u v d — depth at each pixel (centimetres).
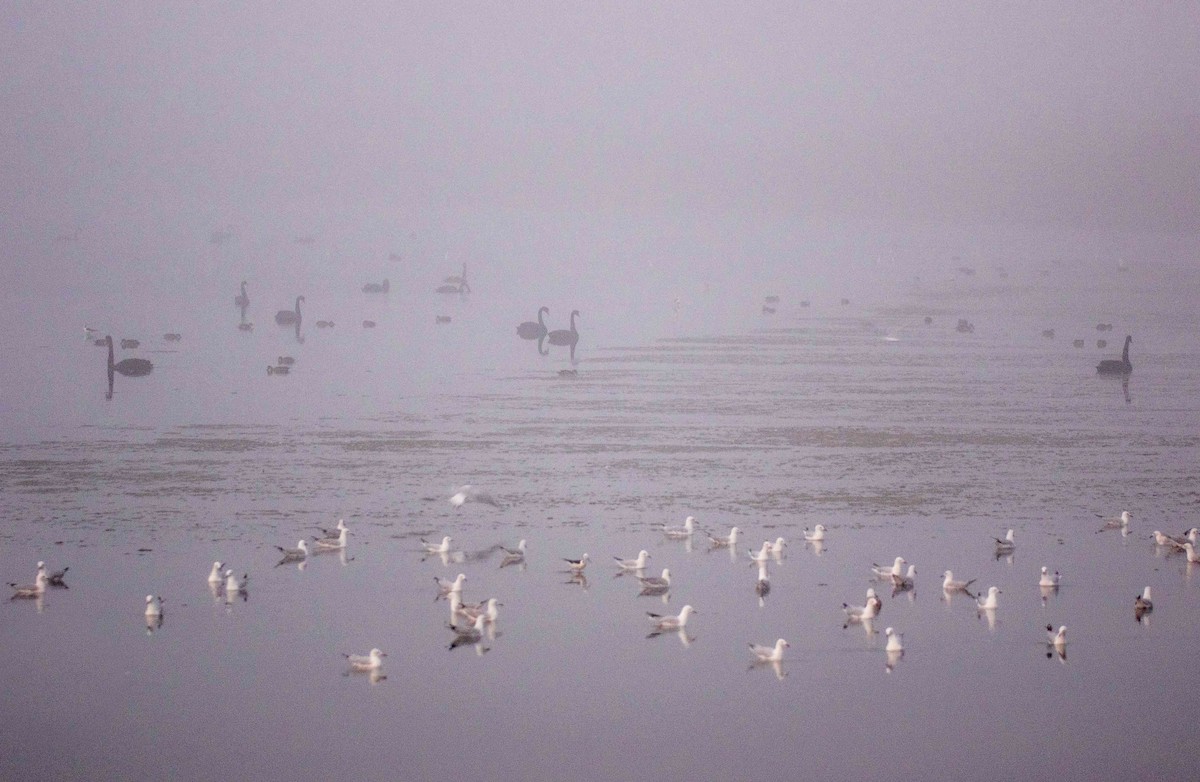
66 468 5675
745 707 3478
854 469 5769
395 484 5469
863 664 3728
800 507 5166
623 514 5066
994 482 5562
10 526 4819
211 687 3559
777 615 4059
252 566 4419
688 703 3503
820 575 4391
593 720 3403
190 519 4928
